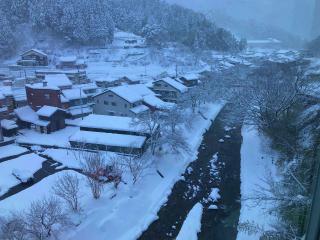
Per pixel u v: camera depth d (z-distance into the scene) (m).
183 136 24.20
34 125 27.19
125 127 23.80
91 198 16.59
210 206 16.91
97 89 36.59
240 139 26.25
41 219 12.90
